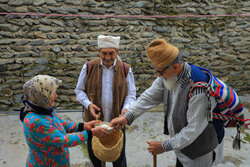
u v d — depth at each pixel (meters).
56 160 1.64
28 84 1.47
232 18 4.78
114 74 2.20
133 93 2.34
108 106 2.25
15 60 4.03
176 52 1.46
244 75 5.13
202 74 1.52
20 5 3.86
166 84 1.59
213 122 1.56
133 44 4.49
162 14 4.47
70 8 4.06
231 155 3.01
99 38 2.07
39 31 4.03
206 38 4.78
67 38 4.17
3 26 3.86
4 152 2.91
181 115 1.55
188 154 1.61
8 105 4.07
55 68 4.22
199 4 4.57
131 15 4.35
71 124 1.88
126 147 3.17
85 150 3.07
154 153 1.66
